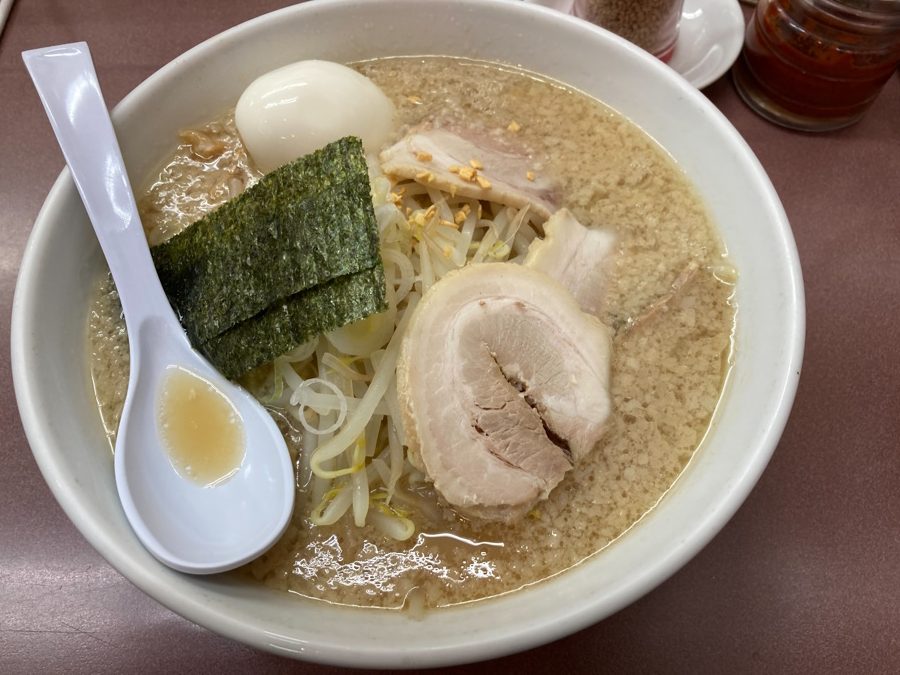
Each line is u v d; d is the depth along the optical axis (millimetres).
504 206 239
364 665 151
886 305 253
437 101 264
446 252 221
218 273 200
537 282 212
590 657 198
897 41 253
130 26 309
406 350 194
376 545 192
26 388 177
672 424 207
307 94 232
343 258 184
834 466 226
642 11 283
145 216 238
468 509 191
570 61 258
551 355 208
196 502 187
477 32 260
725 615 205
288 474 186
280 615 167
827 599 207
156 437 193
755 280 217
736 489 170
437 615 180
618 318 224
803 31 262
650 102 248
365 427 200
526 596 181
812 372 240
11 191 268
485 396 201
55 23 309
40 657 196
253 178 246
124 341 212
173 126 245
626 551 182
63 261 204
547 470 196
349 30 257
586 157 252
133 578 157
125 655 197
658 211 241
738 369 212
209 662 196
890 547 214
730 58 296
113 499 179
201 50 239
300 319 187
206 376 202
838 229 267
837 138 290
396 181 235
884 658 200
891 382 239
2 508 216
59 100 212
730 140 226
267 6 316
